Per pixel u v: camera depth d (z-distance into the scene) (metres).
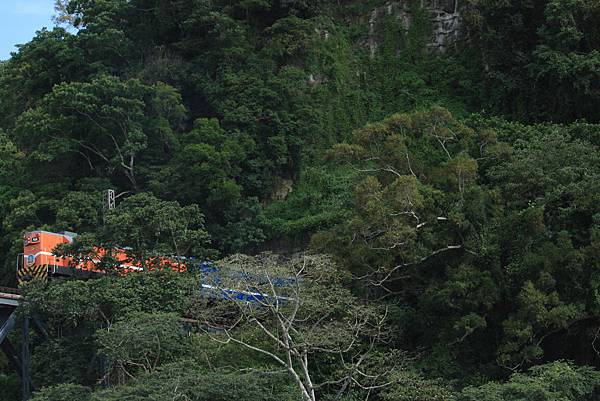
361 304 48.09
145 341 44.12
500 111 71.69
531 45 71.31
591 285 44.47
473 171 50.12
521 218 47.38
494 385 41.31
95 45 76.12
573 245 46.81
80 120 69.62
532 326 44.91
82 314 49.12
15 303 53.72
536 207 46.59
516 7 71.25
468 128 54.59
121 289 49.12
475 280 46.84
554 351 48.00
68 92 67.44
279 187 70.00
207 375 40.72
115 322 48.75
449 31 77.69
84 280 54.19
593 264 45.00
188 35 76.44
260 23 79.25
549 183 48.66
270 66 74.06
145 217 52.94
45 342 52.56
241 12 79.38
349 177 63.84
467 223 47.97
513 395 40.03
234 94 71.56
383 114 75.00
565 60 65.56
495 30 72.06
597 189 46.66
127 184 70.00
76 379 49.78
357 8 80.44
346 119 74.06
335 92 74.81
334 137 73.06
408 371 46.12
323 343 43.84
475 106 73.38
